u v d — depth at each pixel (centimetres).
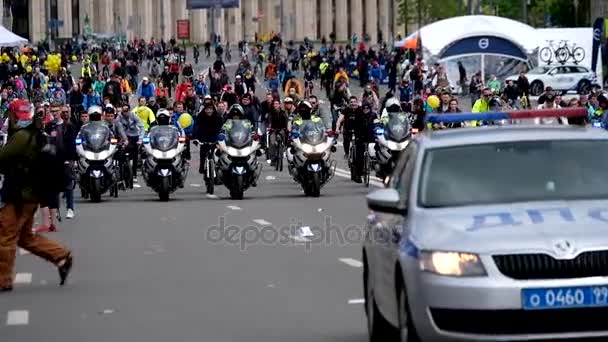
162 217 8250
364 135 10688
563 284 3142
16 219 5222
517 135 3653
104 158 9588
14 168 5206
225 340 4084
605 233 3191
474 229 3250
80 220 8169
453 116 3806
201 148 10256
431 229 3300
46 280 5506
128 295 5041
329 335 4125
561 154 3578
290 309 4622
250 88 18675
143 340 4119
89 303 4875
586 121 3853
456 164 3559
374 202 3525
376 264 3675
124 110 11212
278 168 12519
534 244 3170
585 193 3478
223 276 5478
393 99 10375
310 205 8950
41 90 17350
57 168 5247
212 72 19225
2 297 5078
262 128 13925
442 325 3197
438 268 3191
